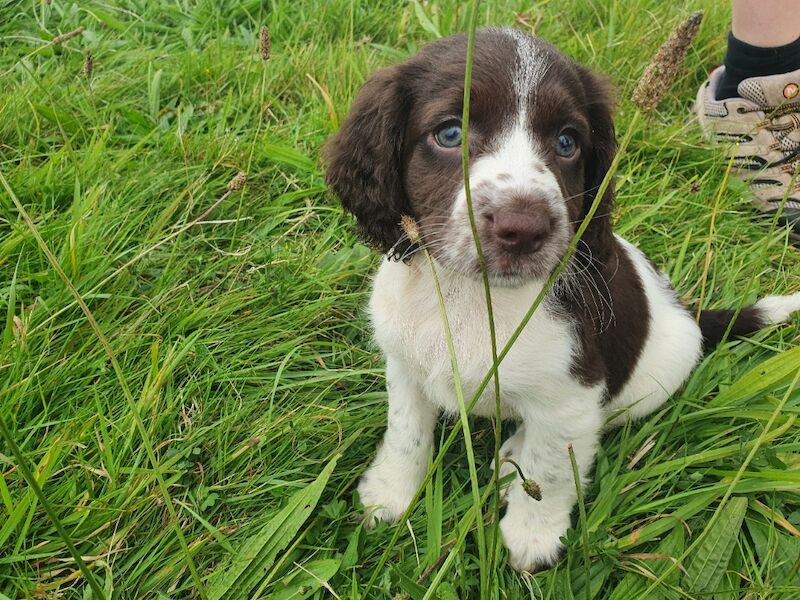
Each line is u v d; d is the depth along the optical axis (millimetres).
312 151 503
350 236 454
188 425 347
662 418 365
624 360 336
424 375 317
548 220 245
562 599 293
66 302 377
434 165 278
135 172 465
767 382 340
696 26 205
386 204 301
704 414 345
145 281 416
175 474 327
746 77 502
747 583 303
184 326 385
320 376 377
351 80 547
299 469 335
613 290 327
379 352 396
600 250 311
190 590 298
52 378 344
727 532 298
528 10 618
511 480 317
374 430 366
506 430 391
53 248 405
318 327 409
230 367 373
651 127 527
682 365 365
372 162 301
